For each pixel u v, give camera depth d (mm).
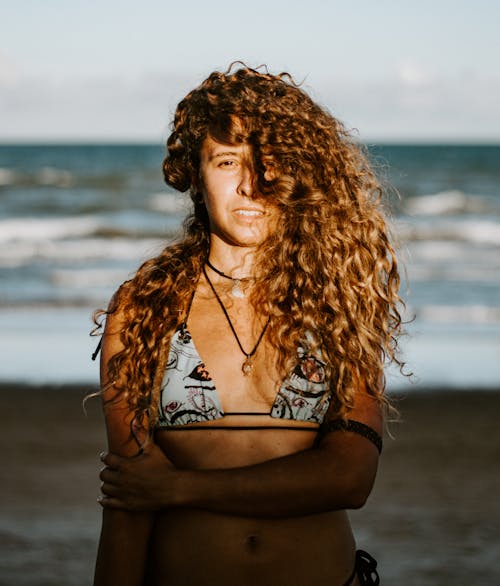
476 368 11430
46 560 4926
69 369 11359
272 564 1971
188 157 2164
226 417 2025
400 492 6367
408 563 4906
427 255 23312
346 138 2326
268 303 2090
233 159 2092
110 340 2143
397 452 7621
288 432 2029
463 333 13930
